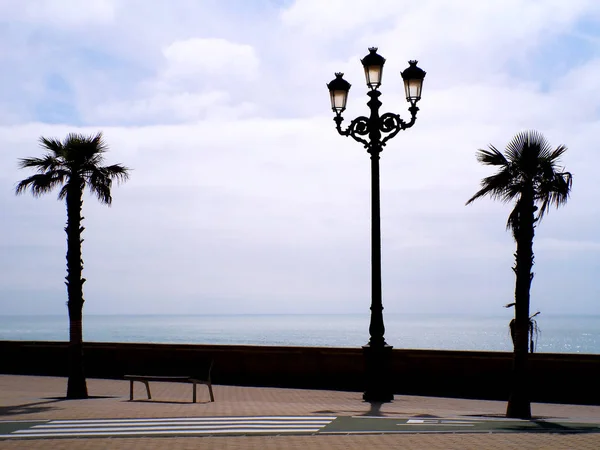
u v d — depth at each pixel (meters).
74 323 22.02
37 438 12.53
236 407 17.66
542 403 22.52
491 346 133.25
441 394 23.78
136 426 13.94
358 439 12.21
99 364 28.59
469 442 11.83
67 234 22.59
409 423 14.47
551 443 11.69
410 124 18.78
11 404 18.70
